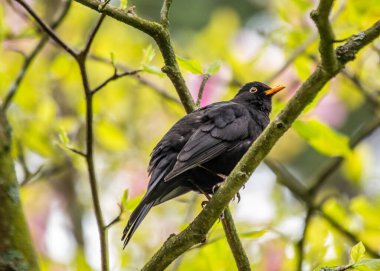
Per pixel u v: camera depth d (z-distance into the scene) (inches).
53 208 565.9
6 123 262.4
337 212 435.8
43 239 551.8
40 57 502.6
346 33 398.0
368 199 505.0
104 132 487.2
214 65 334.0
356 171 496.7
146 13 733.9
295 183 483.5
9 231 245.8
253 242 414.3
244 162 263.0
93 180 306.2
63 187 569.0
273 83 493.7
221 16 525.3
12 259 243.0
